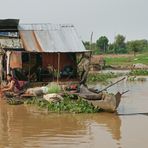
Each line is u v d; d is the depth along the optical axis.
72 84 26.23
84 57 28.56
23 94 24.14
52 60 29.14
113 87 34.09
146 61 71.44
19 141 14.85
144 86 35.00
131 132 16.31
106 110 20.44
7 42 28.83
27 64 28.47
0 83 27.64
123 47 130.00
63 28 29.88
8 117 19.50
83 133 16.14
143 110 21.53
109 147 14.00
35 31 29.25
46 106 21.66
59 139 15.14
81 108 20.61
